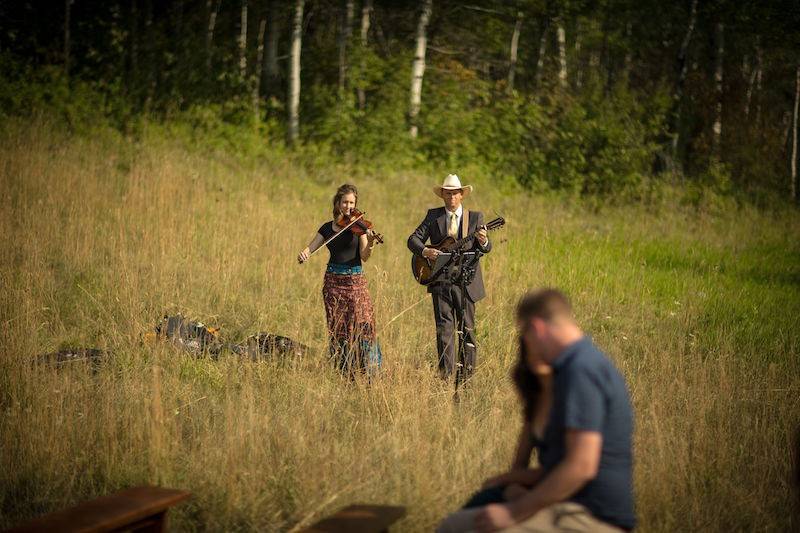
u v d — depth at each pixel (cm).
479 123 3553
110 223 1772
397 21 4600
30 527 512
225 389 1009
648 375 1101
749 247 2606
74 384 934
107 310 1293
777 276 2089
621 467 481
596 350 483
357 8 4512
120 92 3073
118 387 958
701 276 1955
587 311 1522
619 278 1786
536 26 4875
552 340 489
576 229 2561
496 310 1459
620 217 3070
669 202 3344
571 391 467
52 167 2111
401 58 3606
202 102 3162
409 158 3269
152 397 912
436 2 4253
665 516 698
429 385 978
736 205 3528
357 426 886
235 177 2483
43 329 1198
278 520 700
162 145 2708
